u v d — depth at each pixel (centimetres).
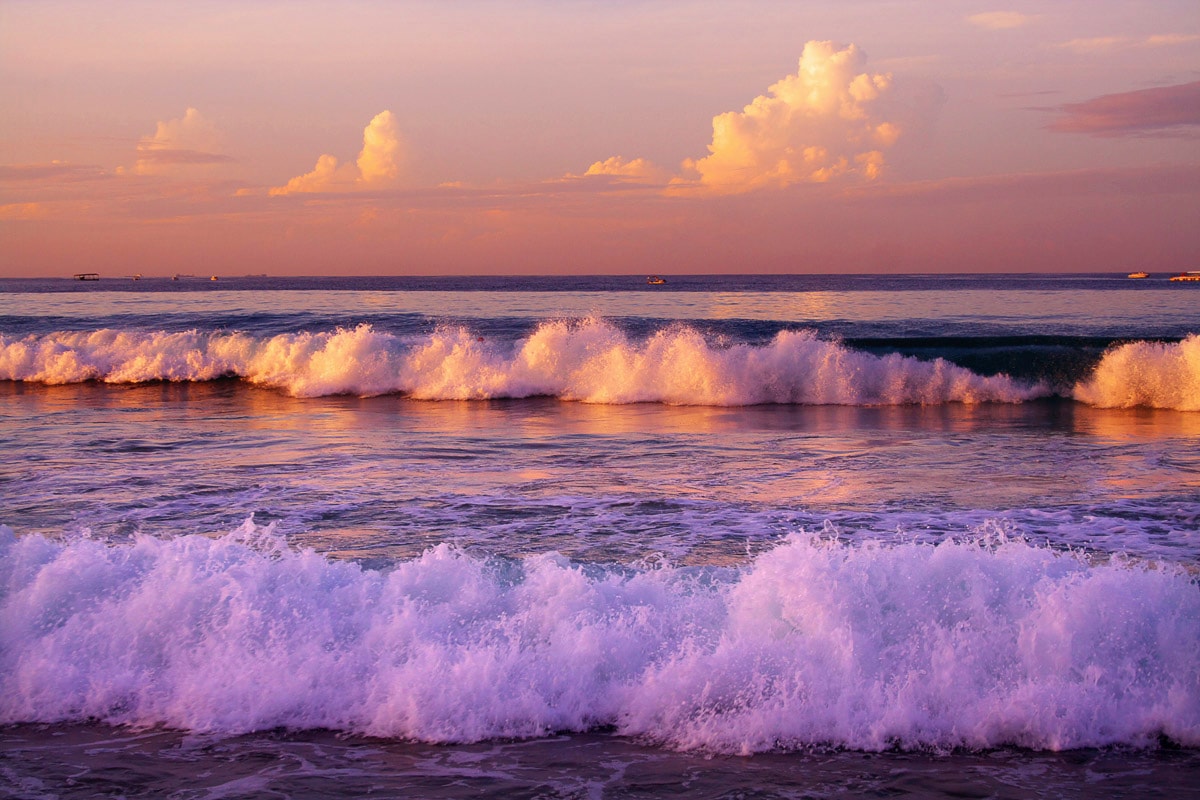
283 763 406
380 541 705
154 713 450
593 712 446
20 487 894
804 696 441
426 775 395
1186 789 382
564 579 524
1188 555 661
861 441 1212
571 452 1116
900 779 391
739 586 518
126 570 537
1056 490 892
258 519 773
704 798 375
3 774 396
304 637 484
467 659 461
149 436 1230
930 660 458
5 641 491
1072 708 431
